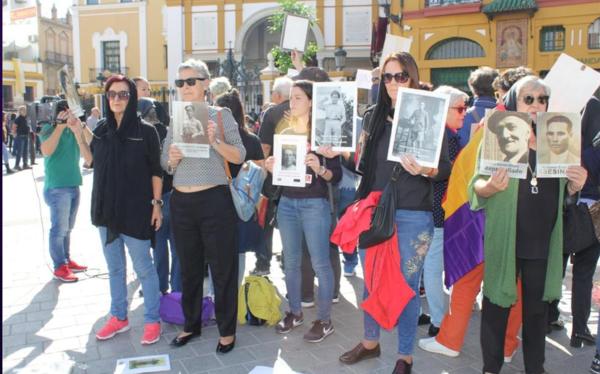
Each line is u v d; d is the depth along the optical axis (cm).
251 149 461
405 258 363
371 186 379
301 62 695
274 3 2955
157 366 395
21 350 423
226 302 418
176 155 392
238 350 425
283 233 450
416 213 362
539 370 363
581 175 330
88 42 3506
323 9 2930
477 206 354
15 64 4419
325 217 435
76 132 456
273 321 472
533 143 344
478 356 419
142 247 434
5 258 681
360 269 644
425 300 543
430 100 344
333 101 397
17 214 976
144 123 437
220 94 516
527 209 344
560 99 422
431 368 398
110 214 424
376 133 374
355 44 2922
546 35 1780
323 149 397
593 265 425
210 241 411
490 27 1834
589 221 365
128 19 3441
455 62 1917
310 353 421
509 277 345
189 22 3039
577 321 430
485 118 324
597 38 1698
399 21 1995
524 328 363
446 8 1875
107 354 418
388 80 362
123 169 425
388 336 450
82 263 659
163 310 468
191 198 406
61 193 580
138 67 3456
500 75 464
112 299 450
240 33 2997
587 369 396
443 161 366
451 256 400
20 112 1706
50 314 497
